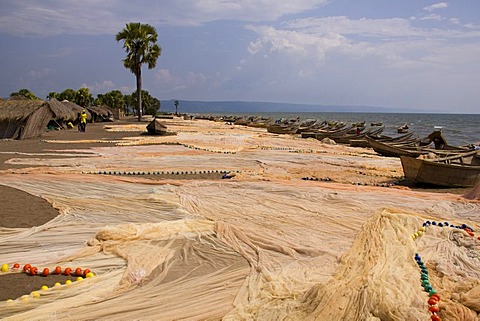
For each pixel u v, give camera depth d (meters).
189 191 13.62
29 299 6.09
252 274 7.09
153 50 63.41
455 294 5.81
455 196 13.48
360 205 11.82
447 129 82.06
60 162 20.30
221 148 28.72
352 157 25.00
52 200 12.16
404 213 10.74
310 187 14.30
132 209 11.40
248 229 9.47
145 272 7.15
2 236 8.97
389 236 8.15
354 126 57.88
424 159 16.61
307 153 27.36
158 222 10.16
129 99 122.62
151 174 18.11
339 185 14.90
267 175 17.52
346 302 5.39
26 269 7.22
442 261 7.21
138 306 5.95
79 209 11.33
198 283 6.78
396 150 25.59
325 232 9.45
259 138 38.62
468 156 18.31
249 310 5.67
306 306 5.49
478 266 7.13
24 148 26.59
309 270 7.16
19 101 34.19
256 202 12.13
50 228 9.55
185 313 5.75
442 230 9.06
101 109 67.56
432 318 5.10
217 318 5.64
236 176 16.98
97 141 31.88
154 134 38.81
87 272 7.16
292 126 51.12
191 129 50.00
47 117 35.78
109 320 5.55
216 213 10.98
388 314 5.04
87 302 6.06
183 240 8.93
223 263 7.72
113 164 20.02
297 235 9.18
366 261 6.98
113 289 6.55
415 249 7.72
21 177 15.52
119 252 8.02
